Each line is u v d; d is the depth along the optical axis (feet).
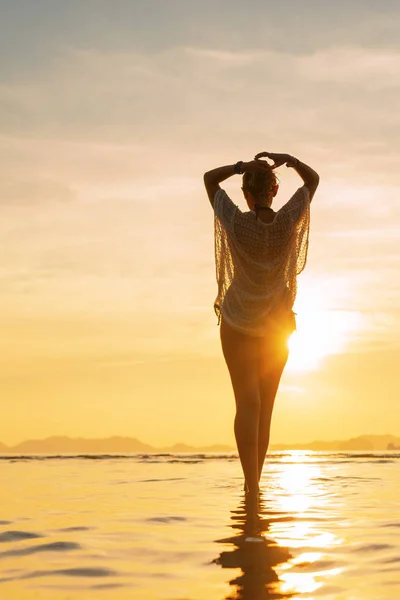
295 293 15.11
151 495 13.67
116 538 7.90
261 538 7.81
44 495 13.82
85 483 17.22
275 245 14.74
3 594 5.36
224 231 14.79
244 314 14.62
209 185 15.24
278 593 5.29
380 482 17.25
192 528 8.73
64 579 5.83
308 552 6.89
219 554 6.84
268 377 14.84
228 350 14.84
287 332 14.97
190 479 18.62
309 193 15.39
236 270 14.73
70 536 8.07
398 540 7.59
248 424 14.34
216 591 5.38
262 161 14.99
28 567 6.30
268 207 14.99
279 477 19.33
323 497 13.04
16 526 9.01
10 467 26.12
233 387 14.82
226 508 11.09
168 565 6.35
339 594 5.25
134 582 5.70
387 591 5.33
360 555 6.72
